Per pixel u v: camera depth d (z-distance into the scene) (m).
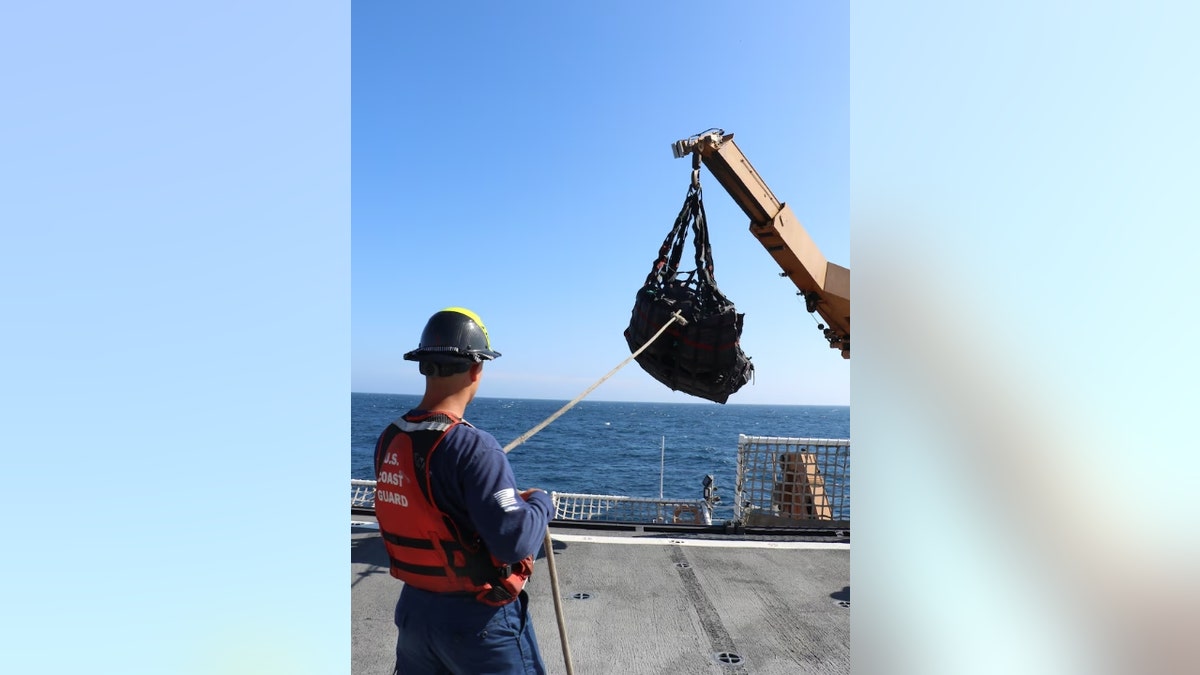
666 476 34.38
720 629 3.84
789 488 7.32
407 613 1.87
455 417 1.88
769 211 5.29
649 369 4.78
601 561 5.22
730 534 6.37
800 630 3.83
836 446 7.38
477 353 1.90
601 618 4.00
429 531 1.75
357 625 3.72
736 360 4.64
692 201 4.86
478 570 1.77
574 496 7.65
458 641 1.79
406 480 1.77
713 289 4.67
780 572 4.96
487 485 1.70
